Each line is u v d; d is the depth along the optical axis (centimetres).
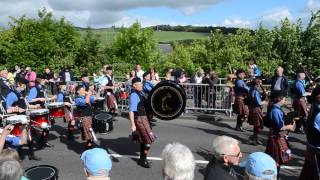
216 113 1299
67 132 1067
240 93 1061
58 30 2386
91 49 2347
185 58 2073
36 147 914
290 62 1927
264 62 1878
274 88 1035
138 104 770
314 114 589
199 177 725
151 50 2364
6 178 291
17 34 2331
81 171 762
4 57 2280
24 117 695
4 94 878
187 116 1251
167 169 299
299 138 991
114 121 1209
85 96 856
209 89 1284
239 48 1988
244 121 1177
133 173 751
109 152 881
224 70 1903
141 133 773
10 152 366
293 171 759
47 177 394
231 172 377
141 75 1373
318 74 1872
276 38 1969
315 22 1919
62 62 2228
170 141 970
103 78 1243
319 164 588
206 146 927
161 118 798
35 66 2239
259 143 945
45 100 950
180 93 795
